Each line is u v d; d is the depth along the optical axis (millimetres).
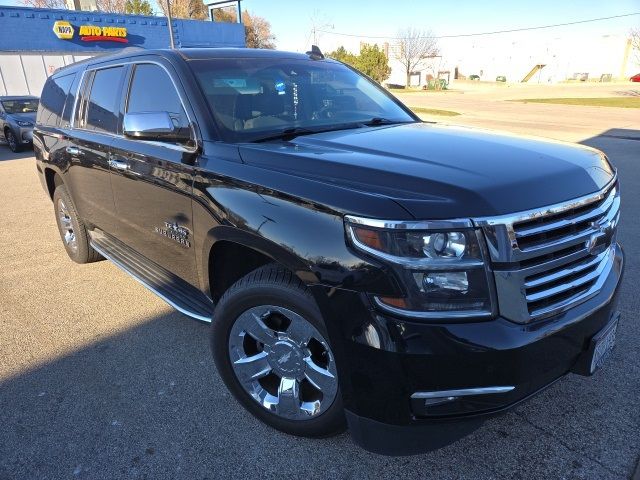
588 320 2121
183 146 2930
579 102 30625
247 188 2412
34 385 3098
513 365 1877
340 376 2088
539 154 2414
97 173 3893
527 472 2318
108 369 3246
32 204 7996
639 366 3068
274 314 2445
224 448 2537
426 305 1862
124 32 26766
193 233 2828
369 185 2074
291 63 3619
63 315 4027
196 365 3266
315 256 2049
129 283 4652
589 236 2154
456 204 1881
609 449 2434
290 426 2498
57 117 4781
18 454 2531
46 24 24047
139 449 2549
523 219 1897
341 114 3377
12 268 5113
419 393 1912
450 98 38719
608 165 2602
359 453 2473
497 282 1873
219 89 3047
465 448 2471
